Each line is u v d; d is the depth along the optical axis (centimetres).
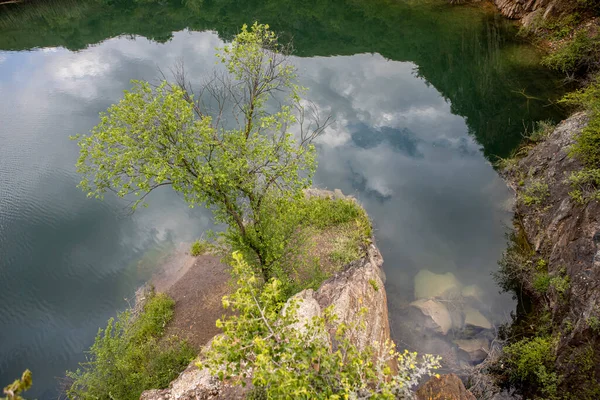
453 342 1873
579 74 3731
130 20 7931
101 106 4619
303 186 1683
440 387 1284
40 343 2311
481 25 5256
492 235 2491
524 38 4553
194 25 7319
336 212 2722
